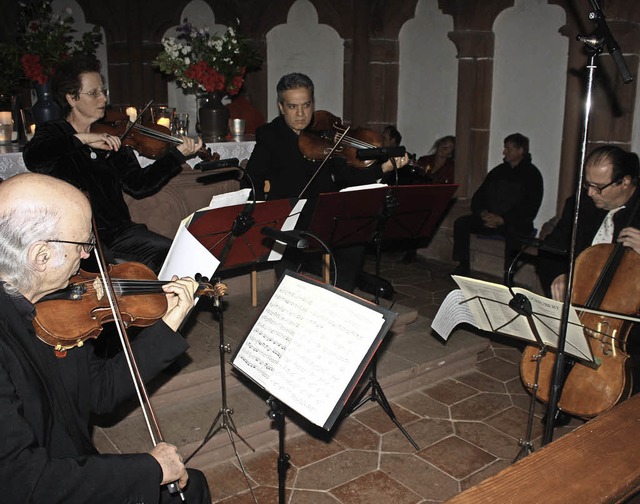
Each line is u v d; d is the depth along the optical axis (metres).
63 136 3.24
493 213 5.93
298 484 2.85
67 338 1.74
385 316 1.80
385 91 7.29
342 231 3.37
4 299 1.53
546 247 2.46
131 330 2.94
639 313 2.92
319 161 3.91
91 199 3.40
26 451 1.39
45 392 1.56
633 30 5.14
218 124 5.24
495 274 6.18
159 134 4.03
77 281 2.23
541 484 1.46
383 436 3.26
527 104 6.12
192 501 1.91
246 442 2.98
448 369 3.95
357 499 2.75
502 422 3.42
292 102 3.77
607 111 5.36
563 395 3.05
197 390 3.30
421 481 2.88
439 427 3.36
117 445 2.88
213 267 2.61
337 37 7.34
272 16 7.41
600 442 1.64
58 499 1.40
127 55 7.91
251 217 2.82
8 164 3.76
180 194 4.54
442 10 6.46
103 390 1.90
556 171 5.99
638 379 3.15
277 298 2.04
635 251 3.01
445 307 2.78
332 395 1.79
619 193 3.26
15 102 4.77
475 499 1.41
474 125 6.48
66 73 3.40
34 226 1.52
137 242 3.47
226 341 3.70
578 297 3.08
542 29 5.88
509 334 2.74
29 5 5.29
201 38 5.23
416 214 3.45
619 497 1.46
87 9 7.79
